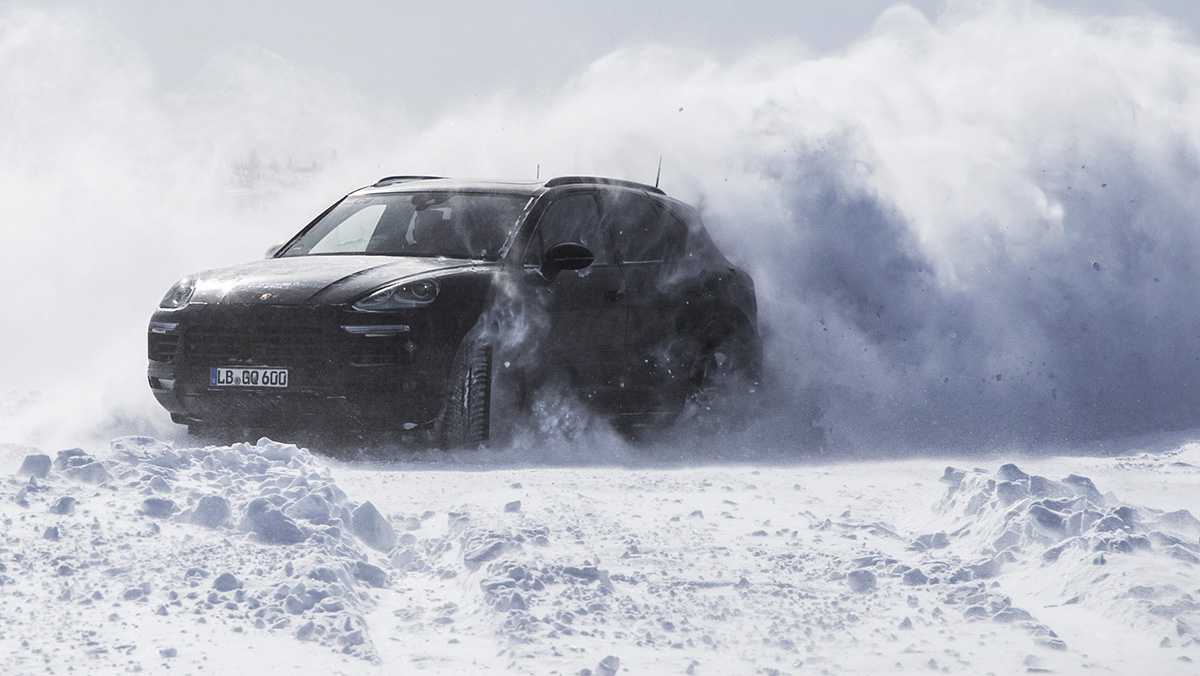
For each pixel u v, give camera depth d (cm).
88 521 1781
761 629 1538
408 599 1634
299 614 1488
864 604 1656
